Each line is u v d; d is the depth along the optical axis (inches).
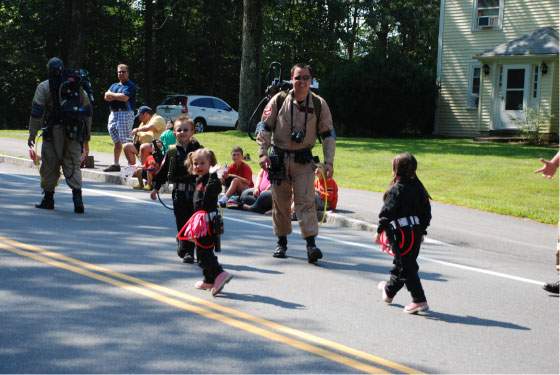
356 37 1760.6
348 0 1656.0
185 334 188.2
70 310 204.4
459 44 1175.6
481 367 174.7
